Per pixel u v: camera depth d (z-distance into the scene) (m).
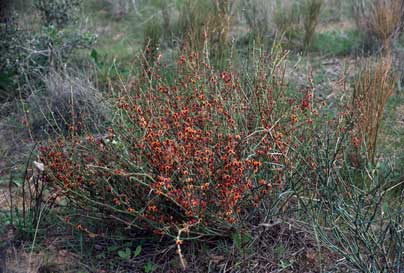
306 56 5.87
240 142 2.96
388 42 5.45
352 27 6.55
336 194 3.07
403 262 2.75
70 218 3.13
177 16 6.54
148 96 3.42
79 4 5.95
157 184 2.74
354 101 3.89
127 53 5.94
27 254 3.10
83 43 5.50
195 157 2.85
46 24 5.63
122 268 3.01
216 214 2.85
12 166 4.01
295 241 3.08
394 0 5.84
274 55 4.53
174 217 2.97
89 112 4.10
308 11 6.10
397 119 4.47
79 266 3.01
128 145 3.10
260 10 6.43
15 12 5.36
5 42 5.16
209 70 3.76
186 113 3.09
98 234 3.06
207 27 5.19
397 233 2.72
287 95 4.01
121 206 3.02
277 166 3.09
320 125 3.63
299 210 3.10
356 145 3.53
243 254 2.95
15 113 4.76
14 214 3.40
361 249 2.95
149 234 3.11
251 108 3.36
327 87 4.91
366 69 4.62
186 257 3.00
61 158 3.10
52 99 4.48
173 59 5.10
